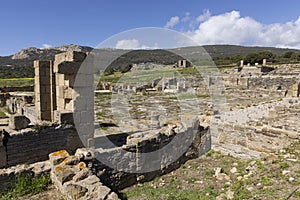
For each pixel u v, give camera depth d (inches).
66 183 213.6
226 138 415.2
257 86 1094.4
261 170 269.4
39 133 311.0
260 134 377.7
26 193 226.5
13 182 231.3
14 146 290.2
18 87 1058.1
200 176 321.4
